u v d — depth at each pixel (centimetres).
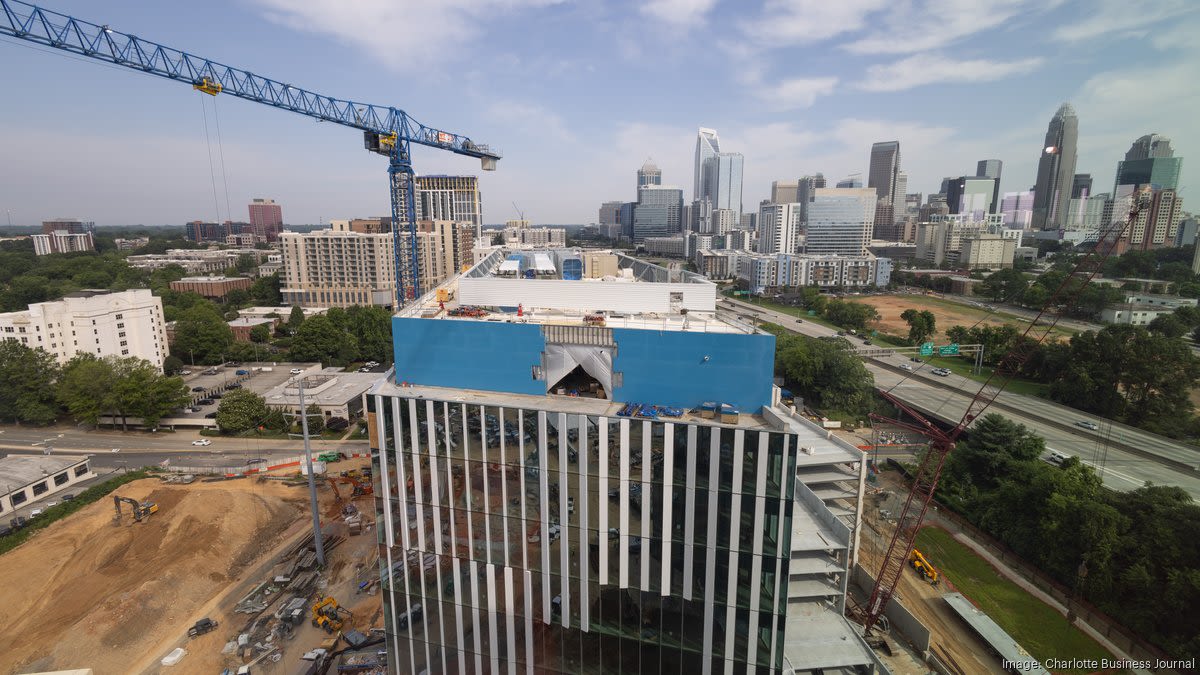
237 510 8838
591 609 4216
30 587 7256
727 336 4038
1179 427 11694
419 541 4566
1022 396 14112
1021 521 7944
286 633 6419
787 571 3725
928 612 6712
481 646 4591
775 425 3828
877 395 14175
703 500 3794
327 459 11275
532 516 4209
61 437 12588
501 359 4559
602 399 4466
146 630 6488
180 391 13438
